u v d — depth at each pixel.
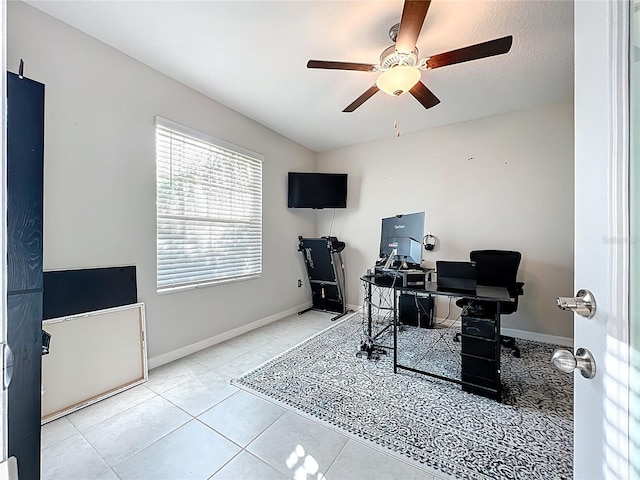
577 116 0.68
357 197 4.47
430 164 3.85
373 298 4.34
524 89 2.80
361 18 1.90
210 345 3.05
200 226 2.98
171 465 1.46
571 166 3.04
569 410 1.90
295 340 3.22
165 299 2.62
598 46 0.63
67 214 1.99
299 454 1.53
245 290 3.51
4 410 0.43
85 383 2.00
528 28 1.96
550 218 3.14
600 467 0.62
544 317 3.17
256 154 3.62
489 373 2.05
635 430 0.54
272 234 3.96
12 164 1.12
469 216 3.58
